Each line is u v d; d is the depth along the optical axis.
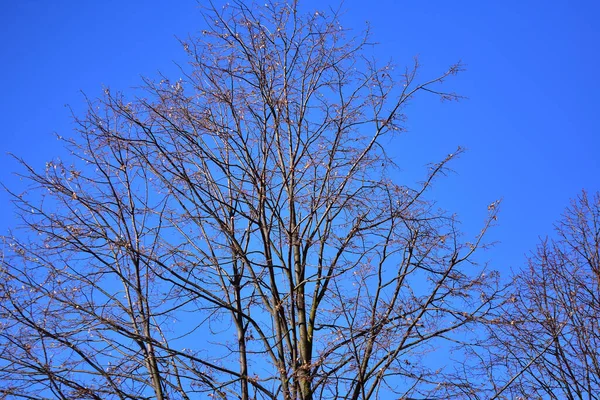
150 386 8.69
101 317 8.34
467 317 8.99
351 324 8.80
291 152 10.41
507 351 10.48
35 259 9.15
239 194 10.00
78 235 9.26
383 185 10.01
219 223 9.59
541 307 11.52
